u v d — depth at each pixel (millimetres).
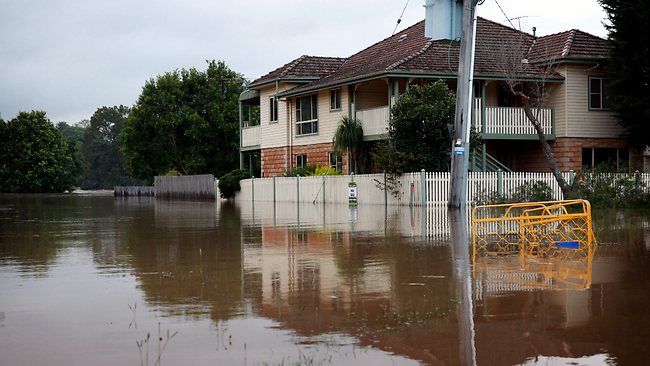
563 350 6660
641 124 30500
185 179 49219
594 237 14773
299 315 8055
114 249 14797
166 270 11539
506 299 8820
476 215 22797
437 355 6504
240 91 56719
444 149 28594
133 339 7074
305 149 38500
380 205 29172
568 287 9594
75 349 6746
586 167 28812
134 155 57250
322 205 31453
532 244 13977
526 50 35375
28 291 9719
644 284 9758
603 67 32625
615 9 29984
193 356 6492
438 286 9727
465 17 23828
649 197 26266
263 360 6355
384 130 31875
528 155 34750
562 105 33000
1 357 6512
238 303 8734
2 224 23266
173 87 56062
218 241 16047
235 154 56312
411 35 37562
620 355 6508
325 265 11836
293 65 40469
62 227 21594
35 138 83750
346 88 34906
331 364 6234
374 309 8328
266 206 32375
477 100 31891
